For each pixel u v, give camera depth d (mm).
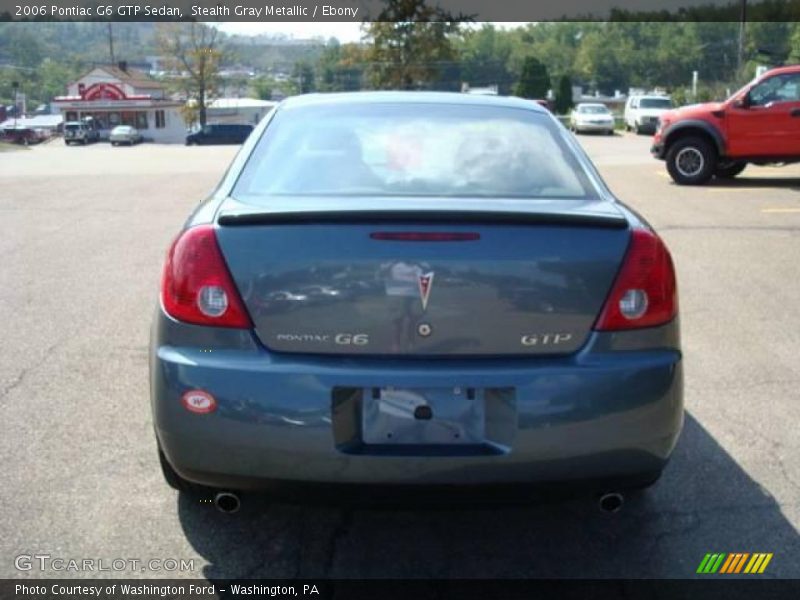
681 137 13898
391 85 43594
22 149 33344
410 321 2668
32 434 3998
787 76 13453
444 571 3000
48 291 6688
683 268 7527
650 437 2758
